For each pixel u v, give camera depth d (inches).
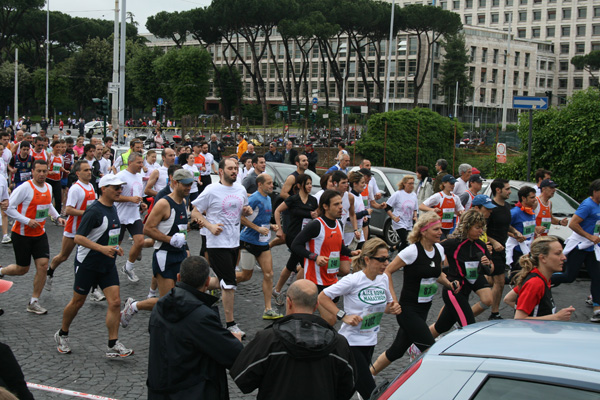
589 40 4084.6
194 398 146.6
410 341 218.8
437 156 1055.6
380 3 2508.6
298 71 3828.7
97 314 310.8
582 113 634.2
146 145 1562.5
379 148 1037.8
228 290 281.1
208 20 2541.8
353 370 141.0
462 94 3019.2
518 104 557.0
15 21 3196.4
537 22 4222.4
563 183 641.6
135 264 428.5
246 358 138.9
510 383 106.0
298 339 133.8
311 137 1766.7
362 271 196.7
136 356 252.5
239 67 4057.6
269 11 2410.2
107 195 251.3
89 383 221.9
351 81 3575.3
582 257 330.6
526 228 357.4
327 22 2420.0
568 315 201.3
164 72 2650.1
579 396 100.6
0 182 347.3
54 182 575.5
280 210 317.7
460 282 241.6
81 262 246.4
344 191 334.3
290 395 133.9
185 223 272.5
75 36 3634.4
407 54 3353.8
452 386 109.5
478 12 4367.6
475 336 127.6
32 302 308.8
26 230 306.3
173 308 150.5
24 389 141.3
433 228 213.8
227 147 1461.6
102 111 893.2
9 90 3240.7
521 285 218.7
